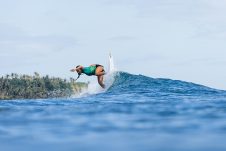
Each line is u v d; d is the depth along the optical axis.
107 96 22.56
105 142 7.84
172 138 8.06
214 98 18.75
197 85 26.22
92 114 12.05
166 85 26.25
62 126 9.80
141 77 27.23
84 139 8.16
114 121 10.45
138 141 7.85
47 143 7.88
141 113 12.05
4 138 8.45
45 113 12.58
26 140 8.20
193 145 7.45
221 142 7.65
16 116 11.84
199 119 10.57
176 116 11.23
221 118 10.70
